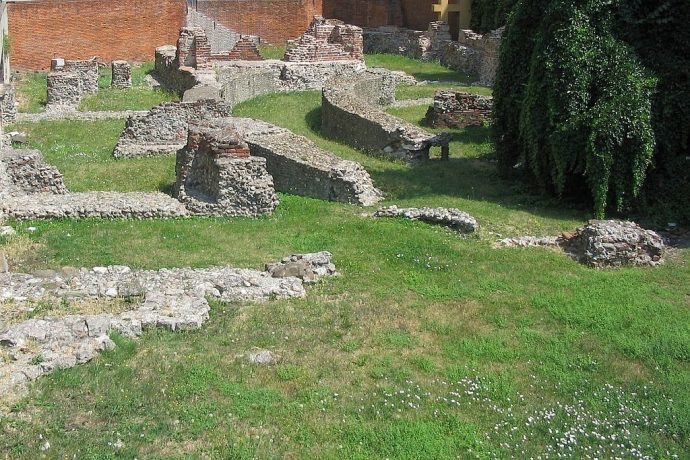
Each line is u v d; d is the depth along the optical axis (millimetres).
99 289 10961
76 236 13625
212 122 16594
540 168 16547
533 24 17359
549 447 8117
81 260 12500
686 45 15617
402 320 10766
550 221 15422
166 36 36875
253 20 39906
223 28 39438
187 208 15195
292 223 14805
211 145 15320
